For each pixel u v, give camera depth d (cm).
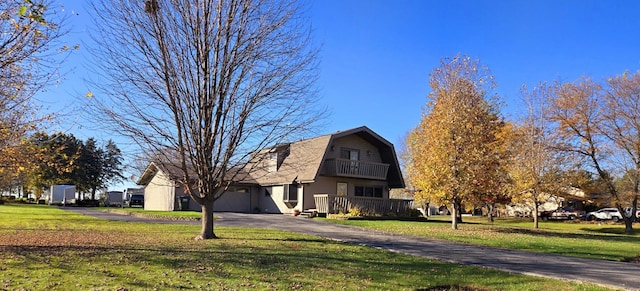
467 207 2344
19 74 1016
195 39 1324
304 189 3005
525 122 3002
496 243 1667
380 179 3281
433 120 2303
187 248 1202
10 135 1068
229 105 1368
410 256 1239
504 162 2377
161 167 1477
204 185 1434
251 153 1439
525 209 5175
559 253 1458
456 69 2348
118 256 1027
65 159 1634
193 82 1343
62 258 974
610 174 3173
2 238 1353
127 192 5638
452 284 910
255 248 1249
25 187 5925
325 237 1619
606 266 1198
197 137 1366
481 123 2316
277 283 845
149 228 1791
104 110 1881
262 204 3419
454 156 2245
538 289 877
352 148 3222
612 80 3070
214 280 839
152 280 810
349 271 984
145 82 1309
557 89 3045
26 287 723
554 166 2934
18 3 866
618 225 3716
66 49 1048
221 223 2145
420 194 2359
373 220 2683
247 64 1358
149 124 1334
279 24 1385
